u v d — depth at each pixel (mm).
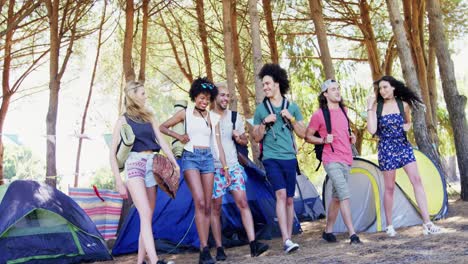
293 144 5543
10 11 9883
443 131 15570
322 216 9711
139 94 4547
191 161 5031
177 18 12969
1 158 10828
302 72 13977
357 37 13695
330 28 13508
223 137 5441
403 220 6410
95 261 6238
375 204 6496
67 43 11945
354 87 14641
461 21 12914
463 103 8578
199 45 14055
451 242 4852
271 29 11531
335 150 5598
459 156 8555
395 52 13812
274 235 6961
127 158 4531
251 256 5352
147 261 5730
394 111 5676
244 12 11641
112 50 14047
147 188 4531
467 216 6543
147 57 13703
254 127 5543
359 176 6777
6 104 11047
